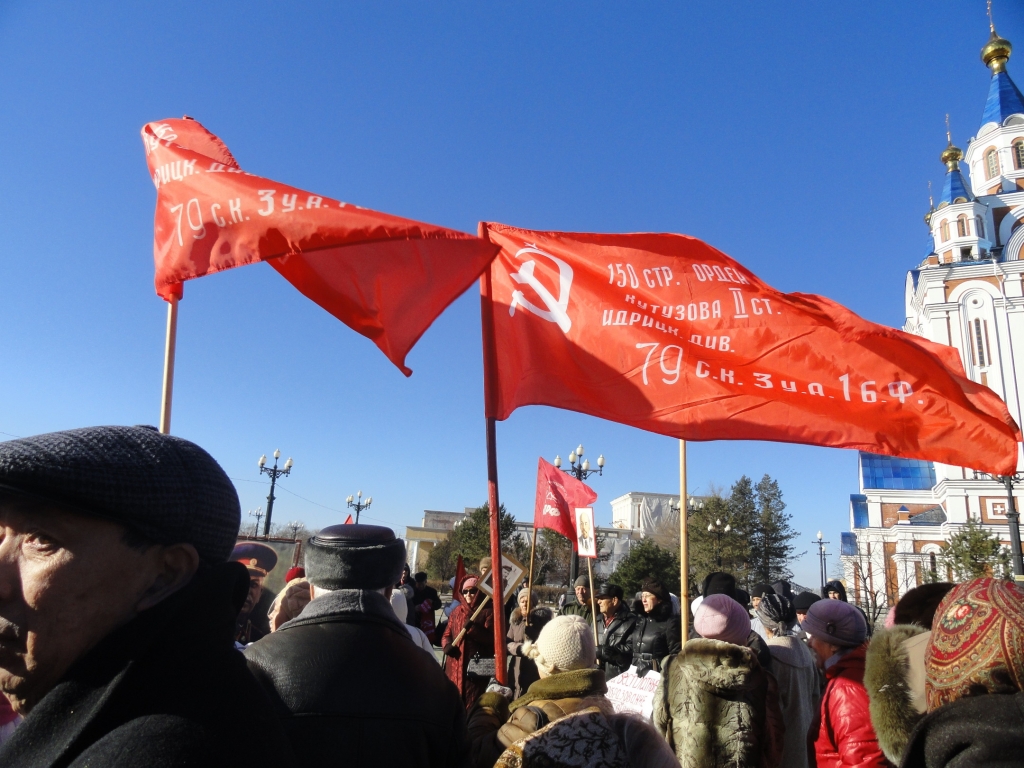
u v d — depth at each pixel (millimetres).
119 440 1252
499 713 2984
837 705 3314
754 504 56031
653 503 77750
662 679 3678
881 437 4418
